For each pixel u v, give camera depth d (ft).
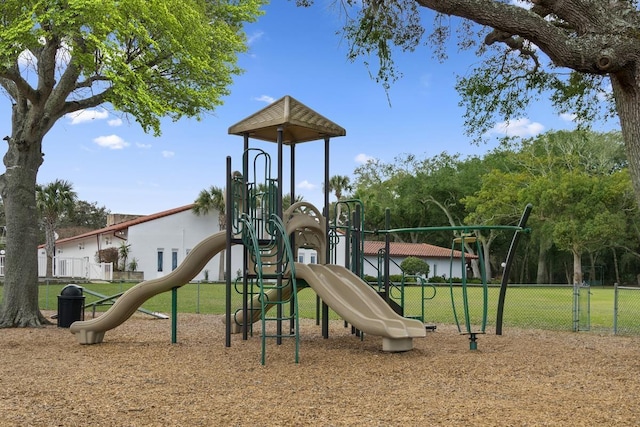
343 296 30.12
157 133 46.19
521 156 156.87
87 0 37.22
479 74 40.24
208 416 16.55
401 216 190.29
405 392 19.85
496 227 29.45
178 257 139.33
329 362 26.05
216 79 54.29
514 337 36.88
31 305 44.75
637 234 156.35
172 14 42.91
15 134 45.78
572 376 23.07
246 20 58.54
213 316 51.55
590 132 147.95
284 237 27.14
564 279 203.82
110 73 40.04
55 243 172.86
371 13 35.50
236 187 31.86
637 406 17.75
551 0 23.44
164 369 24.36
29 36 37.68
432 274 162.71
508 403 18.12
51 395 19.29
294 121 30.45
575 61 22.63
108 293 87.61
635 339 36.52
